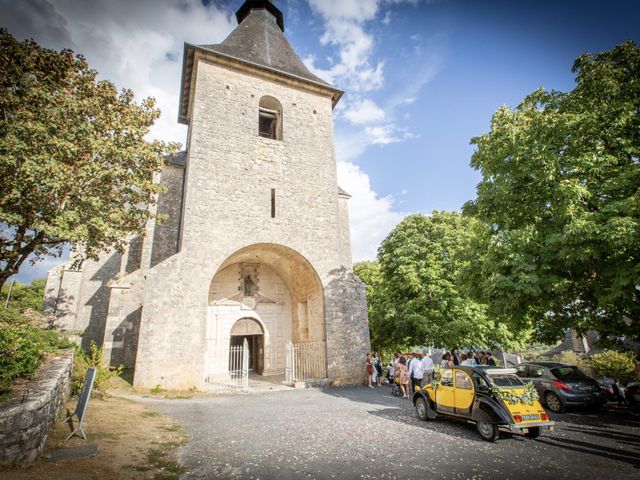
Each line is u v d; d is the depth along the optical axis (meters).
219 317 17.80
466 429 7.50
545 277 8.17
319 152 18.34
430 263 18.03
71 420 6.54
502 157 9.49
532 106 10.37
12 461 4.25
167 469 4.95
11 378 5.39
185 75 18.34
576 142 8.66
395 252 19.25
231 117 16.70
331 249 16.88
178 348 12.71
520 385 7.12
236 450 5.96
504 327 17.38
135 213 10.81
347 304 16.17
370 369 14.75
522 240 8.49
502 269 9.12
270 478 4.80
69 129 9.15
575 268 8.26
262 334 18.61
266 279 19.48
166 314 12.86
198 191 14.88
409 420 8.32
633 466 5.32
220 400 11.11
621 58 8.91
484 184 10.05
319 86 19.23
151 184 10.98
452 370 7.86
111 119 10.16
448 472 5.08
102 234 10.05
